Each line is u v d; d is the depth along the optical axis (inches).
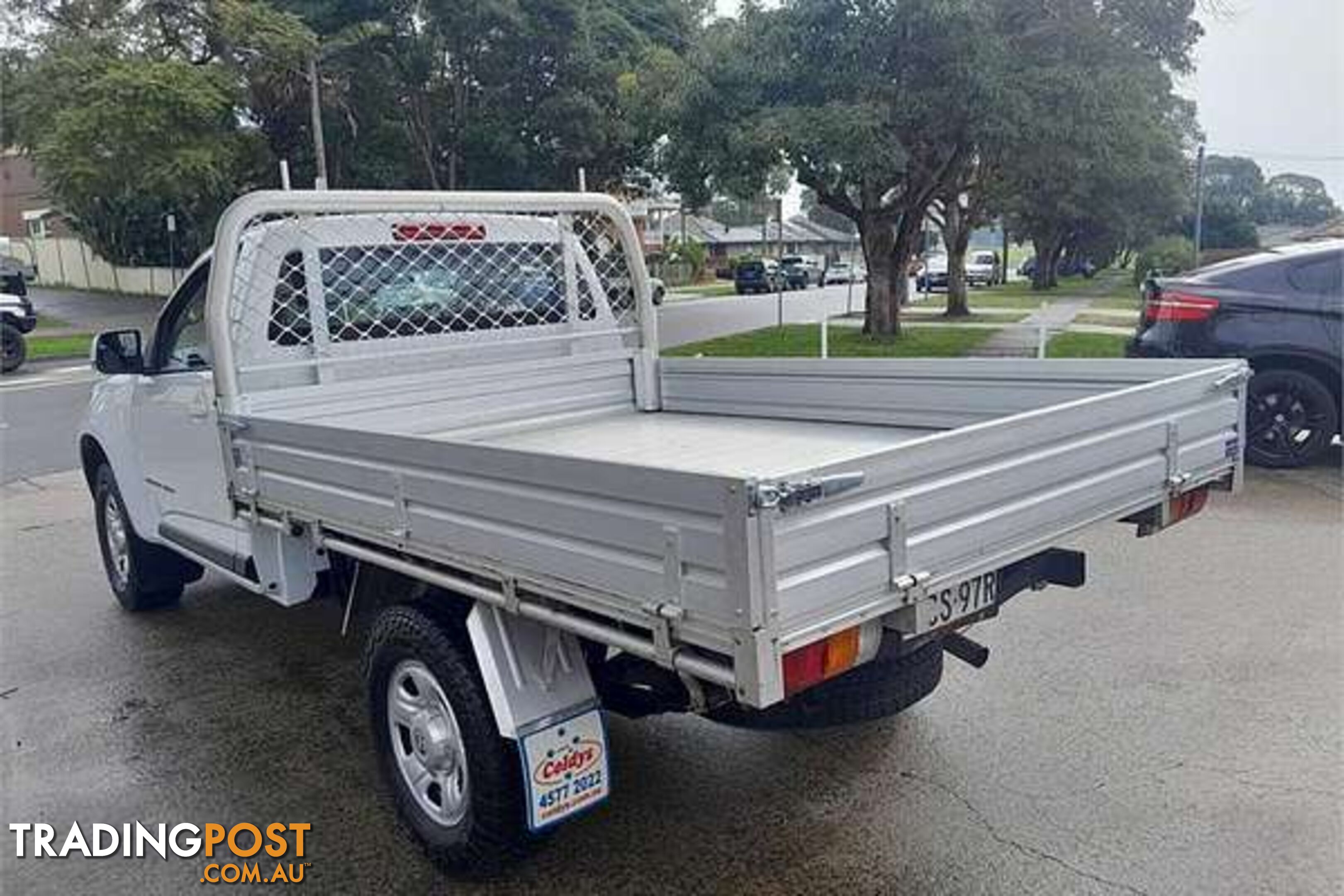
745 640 80.1
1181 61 645.3
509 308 181.8
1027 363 152.1
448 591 117.7
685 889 117.6
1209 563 220.8
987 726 152.4
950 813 130.4
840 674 96.2
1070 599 202.2
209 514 171.2
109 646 200.4
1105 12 600.1
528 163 1112.2
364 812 137.3
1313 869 116.2
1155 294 317.1
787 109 587.8
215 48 1031.6
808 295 1674.5
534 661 112.7
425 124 1125.7
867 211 717.3
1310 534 239.6
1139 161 696.4
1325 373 291.7
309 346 160.9
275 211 149.7
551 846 126.6
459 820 120.1
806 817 131.0
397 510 115.4
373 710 131.0
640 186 1212.5
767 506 79.1
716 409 191.5
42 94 938.7
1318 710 153.6
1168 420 126.3
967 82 558.6
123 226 1657.2
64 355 818.2
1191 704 156.9
